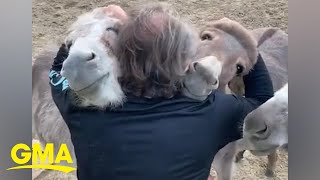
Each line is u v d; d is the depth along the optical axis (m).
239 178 1.78
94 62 1.19
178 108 1.28
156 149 1.25
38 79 1.74
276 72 1.76
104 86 1.22
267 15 2.10
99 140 1.26
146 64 1.23
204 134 1.30
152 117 1.26
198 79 1.26
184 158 1.27
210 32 1.51
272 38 1.86
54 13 2.15
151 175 1.25
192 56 1.28
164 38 1.21
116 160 1.25
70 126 1.32
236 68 1.49
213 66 1.27
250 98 1.50
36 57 1.82
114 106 1.25
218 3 2.16
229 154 1.67
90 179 1.31
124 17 1.29
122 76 1.25
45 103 1.71
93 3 2.18
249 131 1.49
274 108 1.51
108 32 1.25
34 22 2.12
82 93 1.23
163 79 1.25
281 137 1.54
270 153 1.60
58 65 1.47
